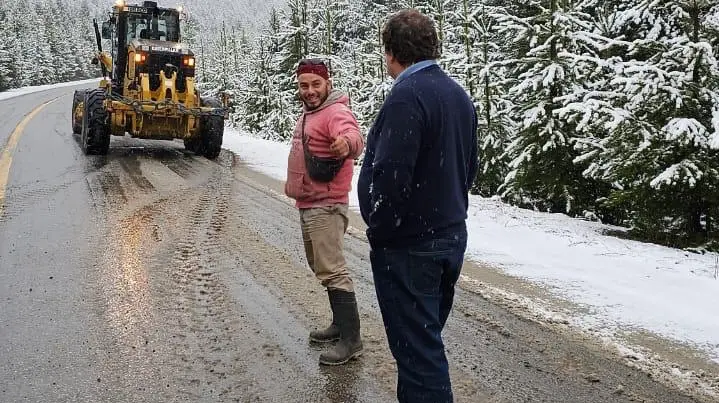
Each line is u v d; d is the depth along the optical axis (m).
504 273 5.00
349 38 26.34
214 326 3.78
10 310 3.92
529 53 8.48
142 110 11.27
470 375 3.21
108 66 14.40
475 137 2.50
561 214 8.16
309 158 3.32
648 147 6.51
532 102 8.52
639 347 3.54
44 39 68.31
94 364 3.22
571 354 3.45
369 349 3.54
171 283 4.55
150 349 3.42
